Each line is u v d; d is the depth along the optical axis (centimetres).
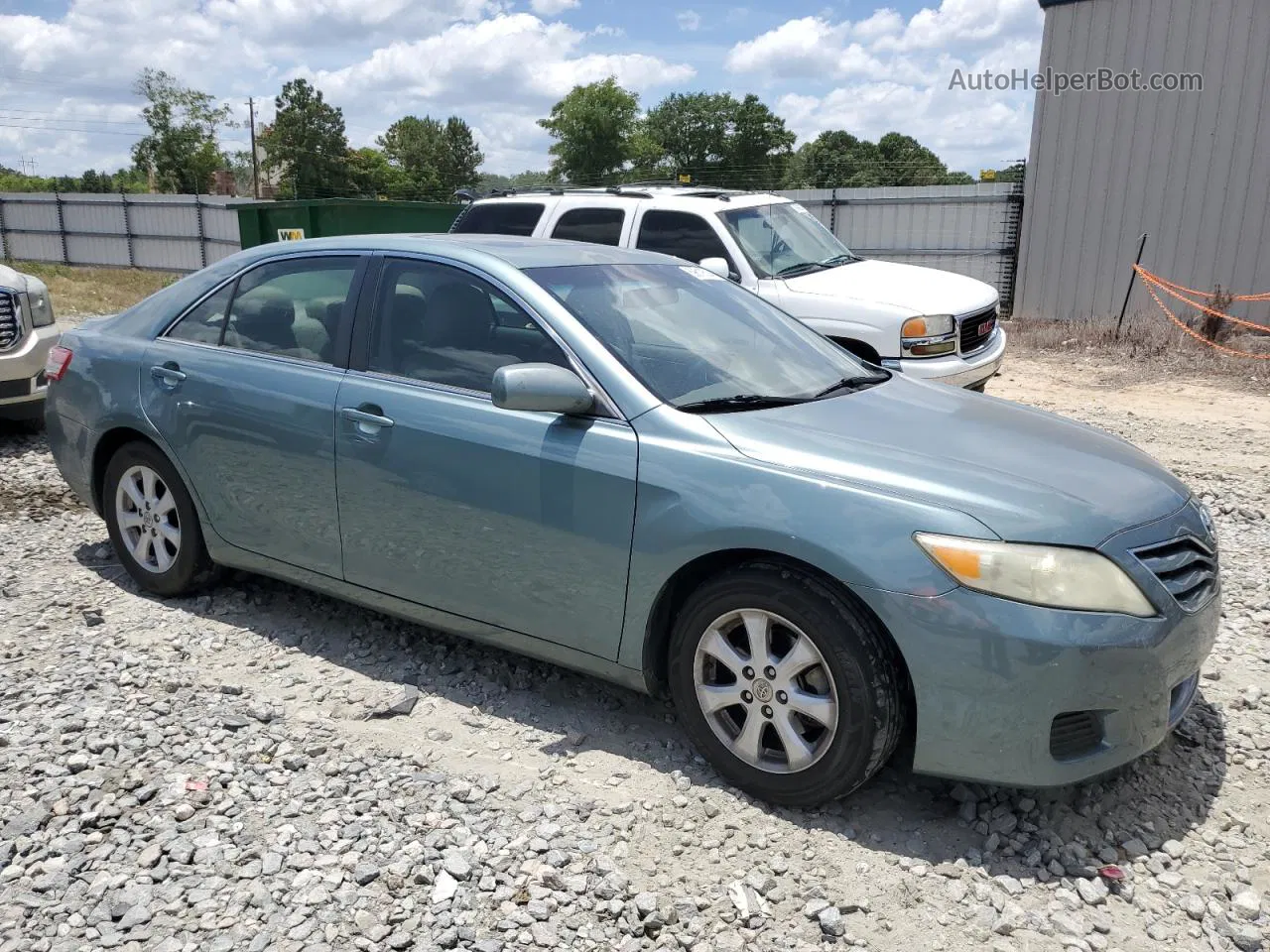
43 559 534
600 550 341
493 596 371
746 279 855
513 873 288
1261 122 1506
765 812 321
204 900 273
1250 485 722
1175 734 372
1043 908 281
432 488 375
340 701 388
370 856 294
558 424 353
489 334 380
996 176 2050
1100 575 292
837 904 280
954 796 331
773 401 363
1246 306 1555
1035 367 1305
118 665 409
